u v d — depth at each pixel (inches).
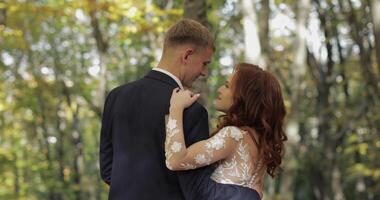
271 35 646.5
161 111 111.3
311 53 676.7
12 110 739.4
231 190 112.9
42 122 836.6
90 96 791.7
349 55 685.9
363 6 593.0
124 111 115.1
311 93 738.8
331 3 633.0
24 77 741.3
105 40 567.2
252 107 117.2
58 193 848.9
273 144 118.6
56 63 775.7
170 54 114.5
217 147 111.2
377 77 612.7
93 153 938.1
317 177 769.6
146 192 109.9
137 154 111.9
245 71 119.4
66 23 637.9
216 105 121.7
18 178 799.1
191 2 251.3
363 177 717.9
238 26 622.2
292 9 591.2
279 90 119.6
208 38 115.0
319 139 716.7
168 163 108.0
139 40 575.2
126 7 421.1
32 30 613.9
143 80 116.0
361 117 655.1
